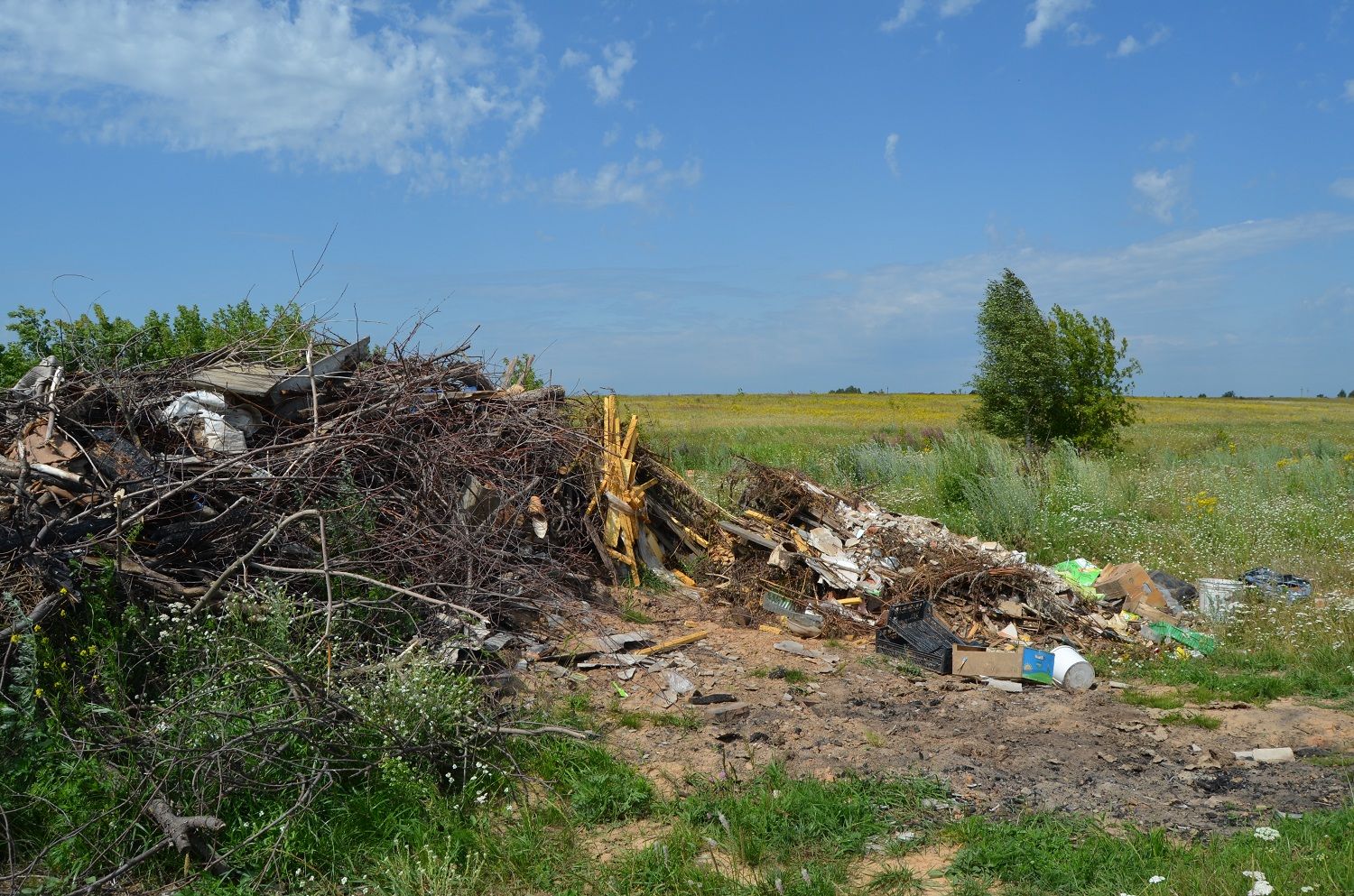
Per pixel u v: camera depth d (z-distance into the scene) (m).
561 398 9.51
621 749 5.35
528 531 7.91
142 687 4.77
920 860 4.19
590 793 4.62
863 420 44.81
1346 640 7.79
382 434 6.64
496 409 8.34
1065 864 3.99
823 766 5.21
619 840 4.33
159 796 3.94
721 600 8.70
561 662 6.48
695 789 4.86
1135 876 3.89
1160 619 8.73
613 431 9.45
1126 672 7.48
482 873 3.98
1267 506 13.34
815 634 8.13
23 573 4.85
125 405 6.25
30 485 5.43
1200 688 6.88
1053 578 9.16
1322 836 4.21
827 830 4.38
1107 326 22.39
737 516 10.04
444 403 7.99
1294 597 8.95
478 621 5.80
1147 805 4.81
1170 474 16.48
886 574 9.18
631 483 9.09
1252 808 4.77
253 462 6.22
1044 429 22.62
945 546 9.65
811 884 3.84
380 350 8.26
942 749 5.56
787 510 10.31
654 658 6.85
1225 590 8.90
